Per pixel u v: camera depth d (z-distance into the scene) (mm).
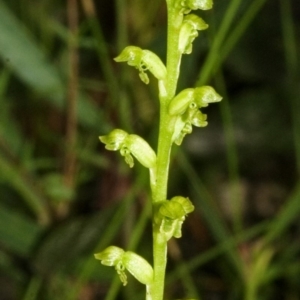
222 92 205
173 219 125
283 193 303
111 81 215
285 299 231
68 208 230
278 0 253
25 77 213
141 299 219
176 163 254
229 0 196
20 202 242
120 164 232
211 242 265
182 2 125
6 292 256
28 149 229
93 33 213
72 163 233
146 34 232
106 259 131
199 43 201
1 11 206
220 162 275
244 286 206
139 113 236
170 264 229
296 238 251
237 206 210
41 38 241
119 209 197
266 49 253
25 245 208
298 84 233
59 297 211
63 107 226
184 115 129
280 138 262
